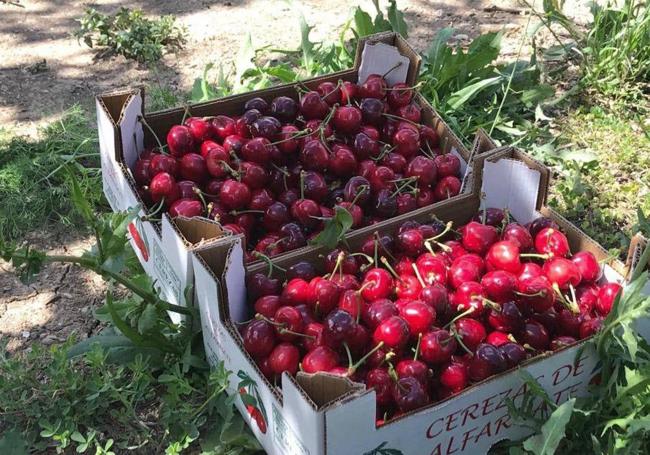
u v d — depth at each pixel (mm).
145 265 740
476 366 575
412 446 551
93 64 1114
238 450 618
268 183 760
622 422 567
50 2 1263
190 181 750
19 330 740
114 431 647
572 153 927
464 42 1171
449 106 977
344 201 746
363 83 893
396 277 654
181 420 633
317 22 1213
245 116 784
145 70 1104
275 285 639
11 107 1021
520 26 1210
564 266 653
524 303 624
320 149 761
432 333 584
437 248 699
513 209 747
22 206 864
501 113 1008
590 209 887
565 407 532
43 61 1111
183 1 1273
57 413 650
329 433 500
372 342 589
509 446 612
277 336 593
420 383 564
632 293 564
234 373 606
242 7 1258
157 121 805
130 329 642
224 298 595
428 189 779
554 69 1100
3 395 656
